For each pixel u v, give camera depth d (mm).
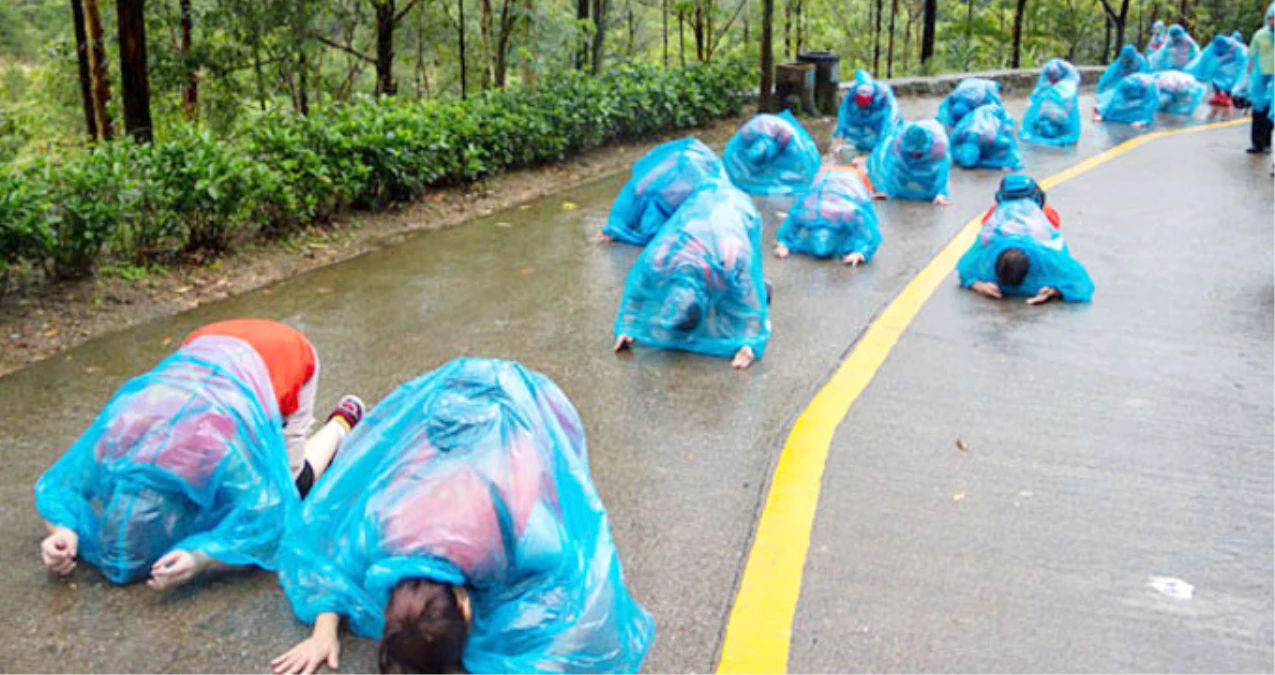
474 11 16156
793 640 3205
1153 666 3115
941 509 4004
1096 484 4227
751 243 5648
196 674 3025
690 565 3590
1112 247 8000
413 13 15297
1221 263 7578
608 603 3029
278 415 3617
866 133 11578
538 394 3494
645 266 5539
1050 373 5441
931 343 5863
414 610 2604
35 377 5117
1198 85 15469
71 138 14664
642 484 4145
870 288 6883
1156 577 3576
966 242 8125
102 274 6426
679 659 3107
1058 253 6602
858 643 3195
